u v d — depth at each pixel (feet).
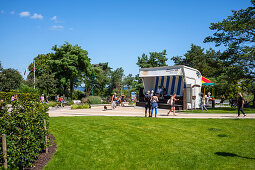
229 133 30.50
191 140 27.25
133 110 71.31
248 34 74.49
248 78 80.33
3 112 16.12
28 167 19.26
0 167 14.03
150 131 32.24
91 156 22.59
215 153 22.44
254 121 39.83
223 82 90.79
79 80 194.80
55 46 171.94
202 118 44.88
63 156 22.58
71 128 36.27
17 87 136.67
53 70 189.47
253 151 22.79
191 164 19.77
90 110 74.54
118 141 27.55
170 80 79.66
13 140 15.87
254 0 71.00
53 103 112.68
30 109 20.62
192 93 71.20
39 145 21.85
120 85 198.49
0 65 134.51
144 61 157.07
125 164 20.45
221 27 77.05
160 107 71.67
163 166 19.66
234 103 85.20
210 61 141.18
